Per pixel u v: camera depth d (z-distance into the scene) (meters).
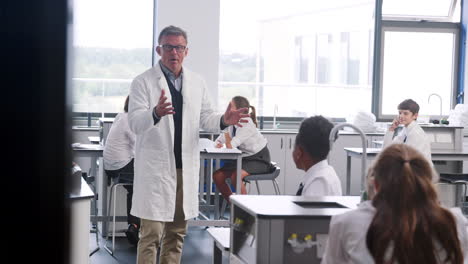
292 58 8.54
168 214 3.39
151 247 3.43
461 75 8.05
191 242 5.38
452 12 8.07
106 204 5.44
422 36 8.03
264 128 7.94
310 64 8.56
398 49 8.02
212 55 7.21
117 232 5.47
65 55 0.69
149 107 3.42
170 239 3.54
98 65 7.40
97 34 7.38
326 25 8.58
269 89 8.02
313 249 2.21
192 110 3.48
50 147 0.69
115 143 4.92
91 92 7.42
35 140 0.69
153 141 3.38
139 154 3.44
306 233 2.21
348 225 1.81
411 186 1.69
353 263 1.78
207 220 5.34
